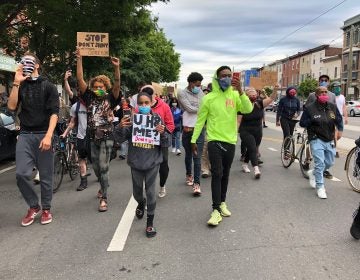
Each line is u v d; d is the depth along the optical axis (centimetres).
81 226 546
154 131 505
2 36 1512
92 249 467
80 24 1227
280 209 612
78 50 643
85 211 615
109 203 657
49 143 528
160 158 515
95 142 619
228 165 564
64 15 1221
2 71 1964
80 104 728
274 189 740
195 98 729
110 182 816
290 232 512
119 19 1248
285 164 957
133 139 507
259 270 406
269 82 1068
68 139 836
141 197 552
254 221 556
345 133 1869
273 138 1681
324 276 393
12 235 518
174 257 441
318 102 691
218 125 550
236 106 560
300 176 859
